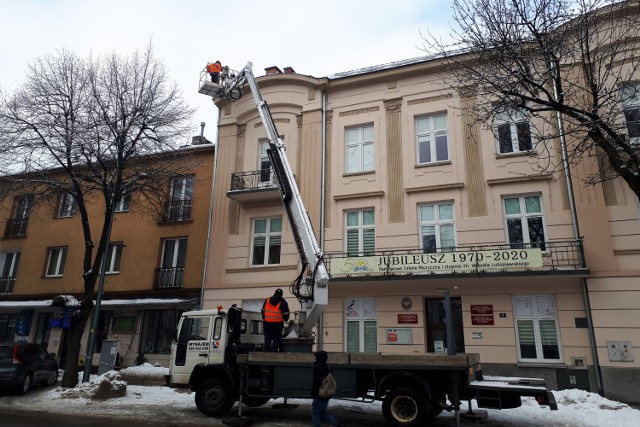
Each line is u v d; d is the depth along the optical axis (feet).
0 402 40.52
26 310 71.92
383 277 48.52
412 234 52.19
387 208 54.24
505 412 34.55
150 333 63.82
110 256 70.23
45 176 50.14
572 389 39.65
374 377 29.89
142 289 65.57
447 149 54.24
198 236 65.00
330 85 60.70
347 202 56.13
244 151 63.87
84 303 47.42
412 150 55.01
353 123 58.90
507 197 50.31
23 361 44.19
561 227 46.78
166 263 66.90
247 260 58.90
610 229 44.60
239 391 32.83
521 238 48.75
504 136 52.29
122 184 52.54
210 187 66.69
